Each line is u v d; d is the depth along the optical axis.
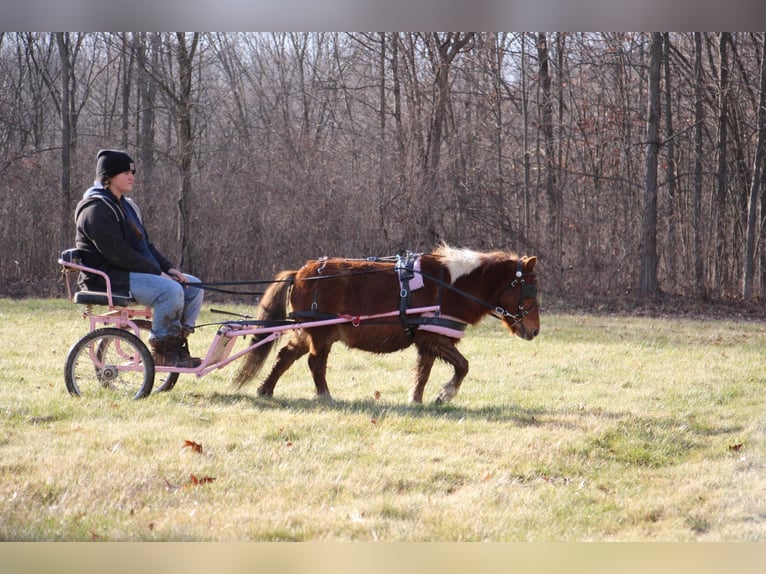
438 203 24.16
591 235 25.66
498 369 11.27
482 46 26.22
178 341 8.28
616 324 18.53
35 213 25.12
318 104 30.17
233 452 6.45
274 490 5.64
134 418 7.40
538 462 6.50
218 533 4.89
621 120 26.89
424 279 8.41
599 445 7.13
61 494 5.45
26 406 7.59
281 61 30.02
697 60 25.48
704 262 26.02
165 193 24.97
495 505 5.55
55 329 13.90
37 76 31.95
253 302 21.78
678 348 14.22
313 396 8.93
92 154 27.41
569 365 11.72
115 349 8.51
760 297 25.14
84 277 8.06
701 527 5.37
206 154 28.86
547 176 26.78
